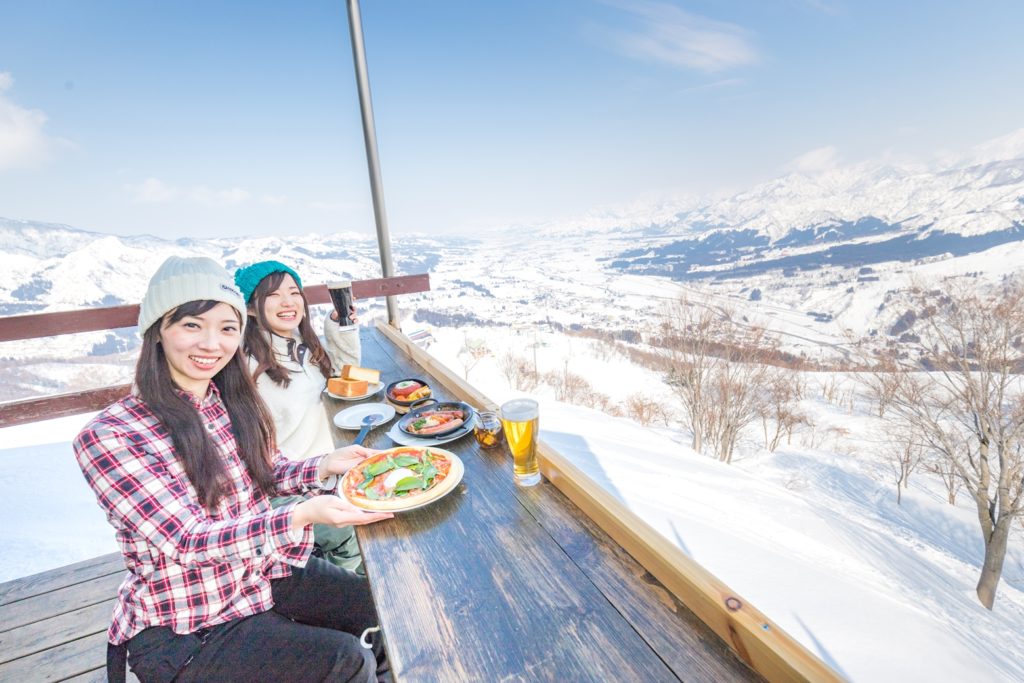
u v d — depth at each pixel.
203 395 0.95
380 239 2.99
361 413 1.43
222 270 0.89
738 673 0.52
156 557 0.79
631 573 0.70
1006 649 6.61
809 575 8.01
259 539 0.78
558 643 0.59
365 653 0.85
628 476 12.16
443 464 1.04
